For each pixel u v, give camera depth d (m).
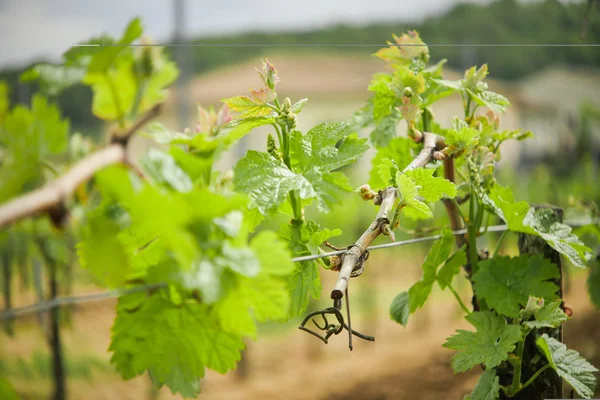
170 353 0.63
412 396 1.53
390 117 0.89
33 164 0.59
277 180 0.72
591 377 0.75
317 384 1.77
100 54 0.58
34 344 1.45
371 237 0.68
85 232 0.58
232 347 0.63
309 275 0.76
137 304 0.62
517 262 0.80
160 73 0.59
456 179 0.90
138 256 0.62
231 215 0.57
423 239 0.80
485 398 0.78
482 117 0.84
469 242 0.84
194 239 0.56
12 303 1.46
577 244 0.78
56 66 0.63
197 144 0.63
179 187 0.56
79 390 1.64
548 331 0.84
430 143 0.80
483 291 0.79
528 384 0.80
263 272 0.58
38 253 0.97
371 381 1.70
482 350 0.77
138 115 0.59
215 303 0.59
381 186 0.93
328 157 0.75
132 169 0.55
